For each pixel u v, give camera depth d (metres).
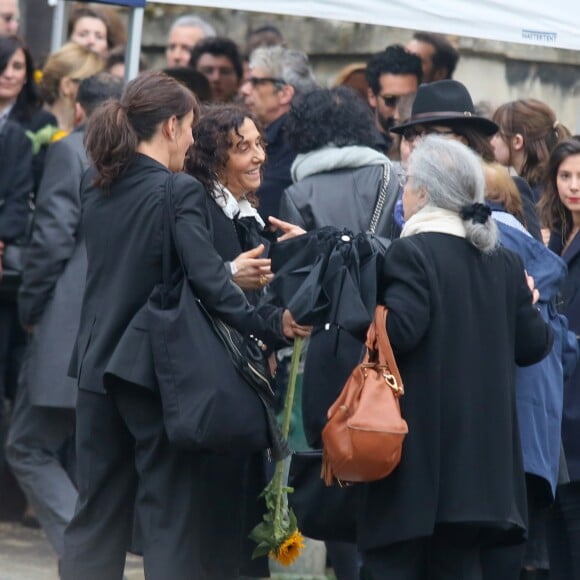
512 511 17.53
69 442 26.17
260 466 20.27
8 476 28.97
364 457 16.84
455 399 17.28
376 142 23.31
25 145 26.20
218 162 19.58
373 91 27.61
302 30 38.81
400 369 17.39
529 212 21.55
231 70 32.62
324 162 22.19
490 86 33.44
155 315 17.97
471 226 17.52
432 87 21.72
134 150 18.58
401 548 17.55
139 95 18.69
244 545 20.23
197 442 17.73
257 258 19.08
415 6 23.70
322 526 18.69
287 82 28.42
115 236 18.56
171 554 18.36
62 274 23.78
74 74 28.75
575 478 21.44
